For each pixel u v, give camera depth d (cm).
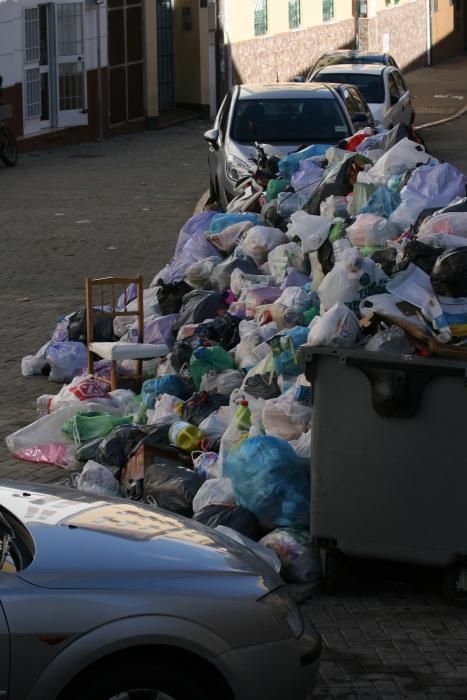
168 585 862
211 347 1669
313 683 903
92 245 3114
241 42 6366
